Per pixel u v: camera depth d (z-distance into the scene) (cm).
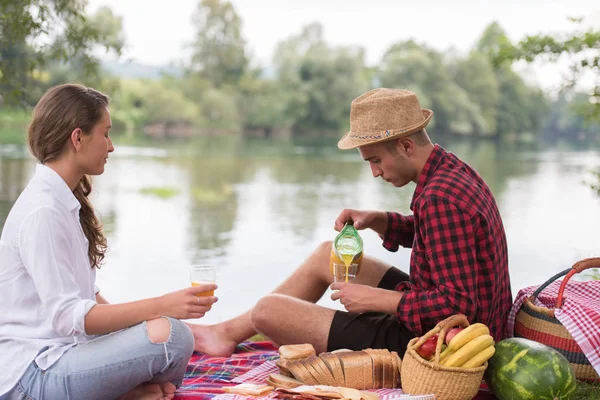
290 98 7988
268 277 992
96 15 2862
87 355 276
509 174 3175
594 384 325
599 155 5509
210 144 5684
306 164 3806
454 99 8144
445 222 299
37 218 269
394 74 8181
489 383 306
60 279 270
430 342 296
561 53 772
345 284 321
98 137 286
